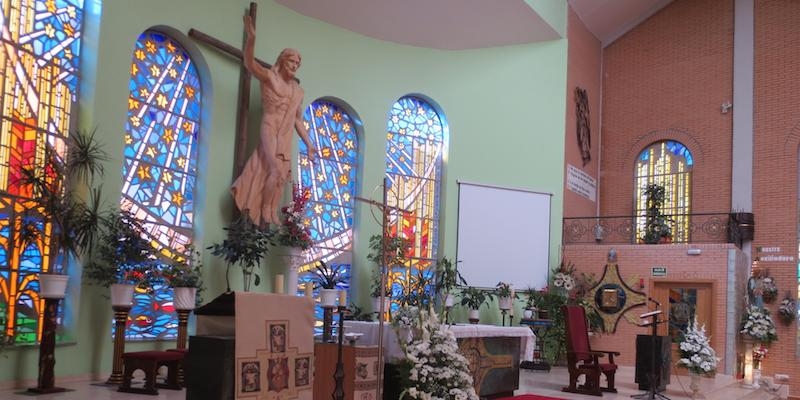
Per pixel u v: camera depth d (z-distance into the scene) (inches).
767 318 610.2
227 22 455.2
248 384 198.4
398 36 583.5
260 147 440.8
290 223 450.3
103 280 350.3
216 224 440.8
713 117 717.9
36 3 343.0
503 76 643.5
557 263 655.8
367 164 557.0
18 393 304.7
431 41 604.4
